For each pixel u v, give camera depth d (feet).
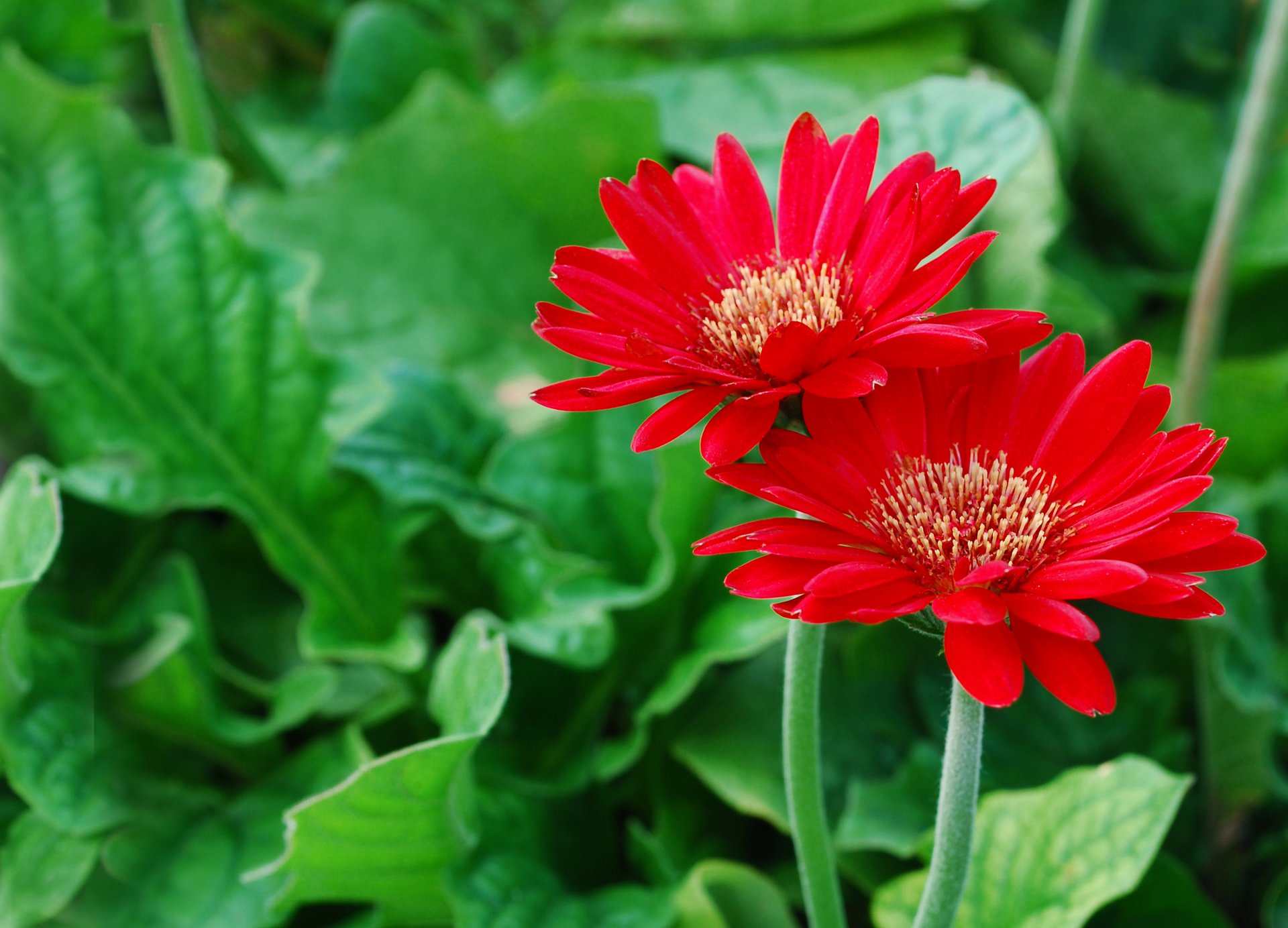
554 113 3.39
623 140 3.43
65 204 2.74
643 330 2.06
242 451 2.73
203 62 4.24
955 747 2.06
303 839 2.35
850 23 3.99
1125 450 2.03
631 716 2.74
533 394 2.00
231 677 2.70
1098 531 1.99
